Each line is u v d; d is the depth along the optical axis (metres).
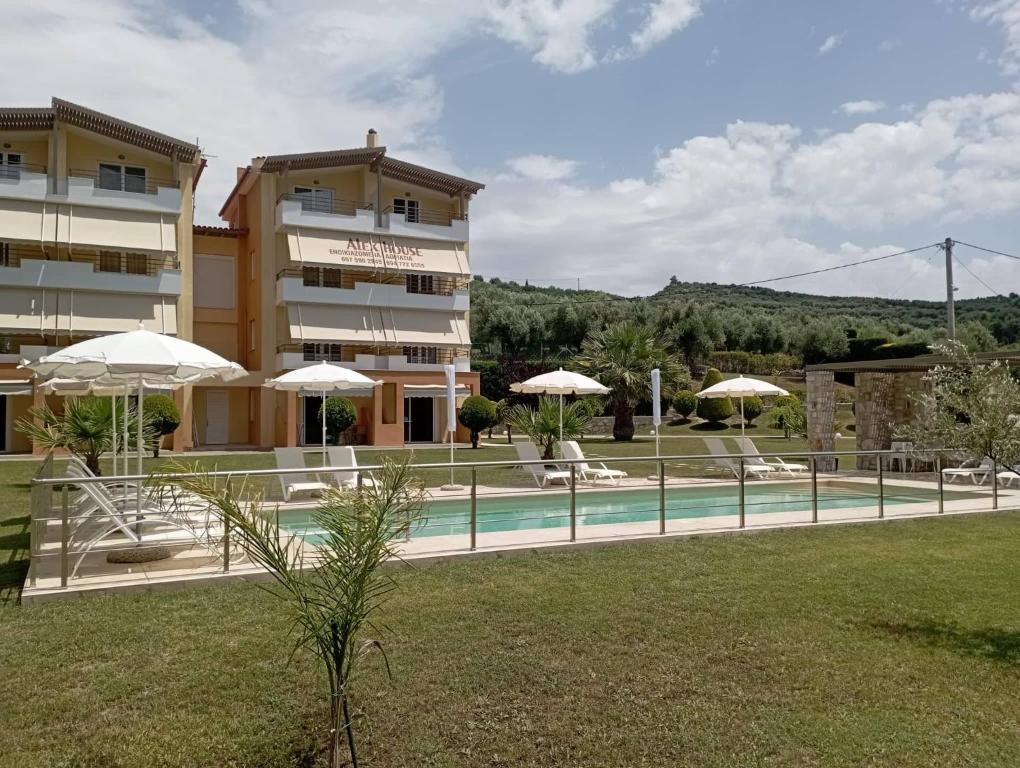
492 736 4.38
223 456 25.81
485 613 6.58
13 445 29.06
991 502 13.73
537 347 61.41
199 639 5.81
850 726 4.49
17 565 8.37
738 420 47.12
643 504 11.53
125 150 32.03
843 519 11.74
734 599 7.10
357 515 3.84
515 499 10.81
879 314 82.88
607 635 6.04
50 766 3.96
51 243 29.30
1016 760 4.10
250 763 4.05
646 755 4.16
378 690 4.95
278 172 35.31
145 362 8.51
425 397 37.91
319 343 35.44
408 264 36.75
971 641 5.98
